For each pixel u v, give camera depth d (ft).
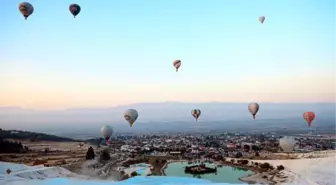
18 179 173.47
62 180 165.17
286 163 346.33
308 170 273.13
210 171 336.70
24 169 223.30
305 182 223.51
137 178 182.80
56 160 339.36
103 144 610.24
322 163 291.38
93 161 345.92
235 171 342.44
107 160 388.57
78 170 282.97
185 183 168.76
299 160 344.90
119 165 368.48
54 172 224.33
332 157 321.11
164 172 336.29
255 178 289.74
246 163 388.57
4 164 238.68
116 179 253.03
